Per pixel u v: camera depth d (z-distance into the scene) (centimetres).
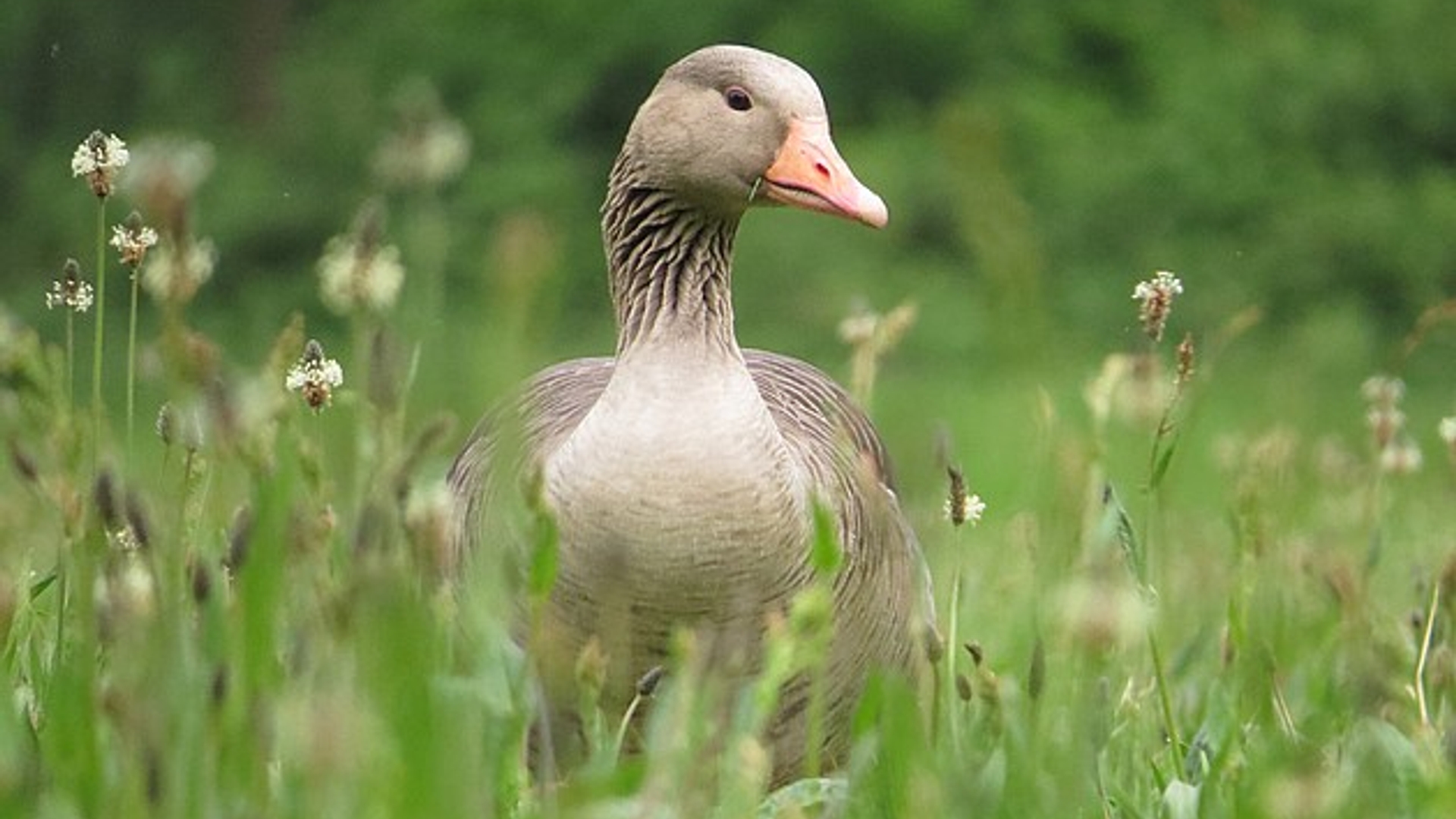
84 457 942
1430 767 965
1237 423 3081
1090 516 1059
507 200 4866
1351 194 4906
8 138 5319
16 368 881
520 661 856
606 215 1127
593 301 4809
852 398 1219
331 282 880
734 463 1005
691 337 1045
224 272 4853
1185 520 1714
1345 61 5066
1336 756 1034
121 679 787
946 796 866
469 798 789
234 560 834
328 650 795
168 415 894
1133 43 5247
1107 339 4653
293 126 5050
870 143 4844
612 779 862
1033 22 5200
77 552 881
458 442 1334
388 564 789
